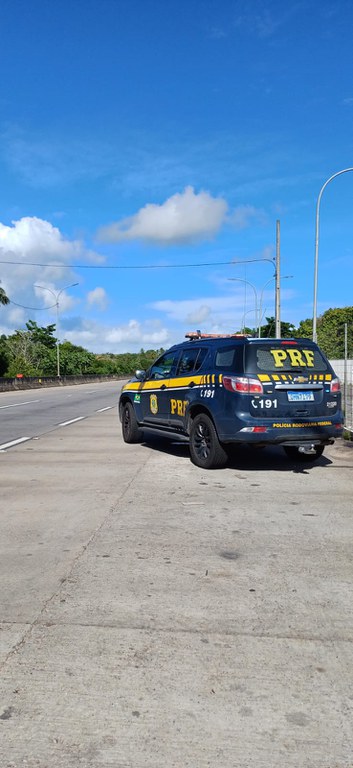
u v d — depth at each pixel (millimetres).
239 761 2408
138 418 11023
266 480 7852
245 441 7816
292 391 7977
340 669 3080
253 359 7938
